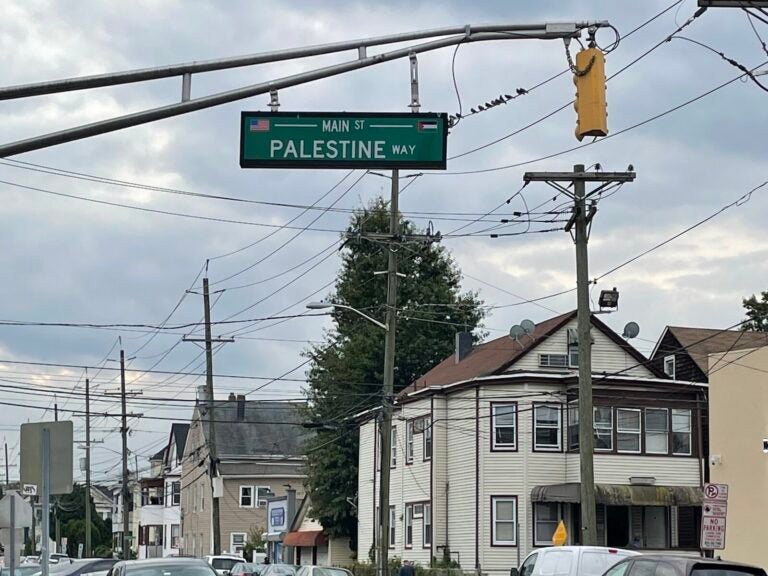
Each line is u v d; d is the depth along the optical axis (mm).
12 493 19953
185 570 18953
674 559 17047
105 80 13000
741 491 31469
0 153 13117
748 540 30984
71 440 17547
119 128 13352
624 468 43906
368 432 55594
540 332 46625
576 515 43656
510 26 14469
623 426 44312
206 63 13367
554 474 43844
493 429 44344
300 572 36250
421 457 48438
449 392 47219
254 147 14852
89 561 31953
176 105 13414
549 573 24109
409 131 14938
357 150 14930
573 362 46031
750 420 31438
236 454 81062
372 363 62094
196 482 85812
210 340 49719
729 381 32344
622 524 44625
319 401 62281
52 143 13281
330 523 60500
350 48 13906
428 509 47250
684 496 43594
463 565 44625
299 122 14883
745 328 59375
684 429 44969
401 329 63594
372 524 54000
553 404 44219
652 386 44812
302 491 81000
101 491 139500
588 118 14562
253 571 40375
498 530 43594
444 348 64188
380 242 36906
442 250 66625
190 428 89000
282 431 83375
